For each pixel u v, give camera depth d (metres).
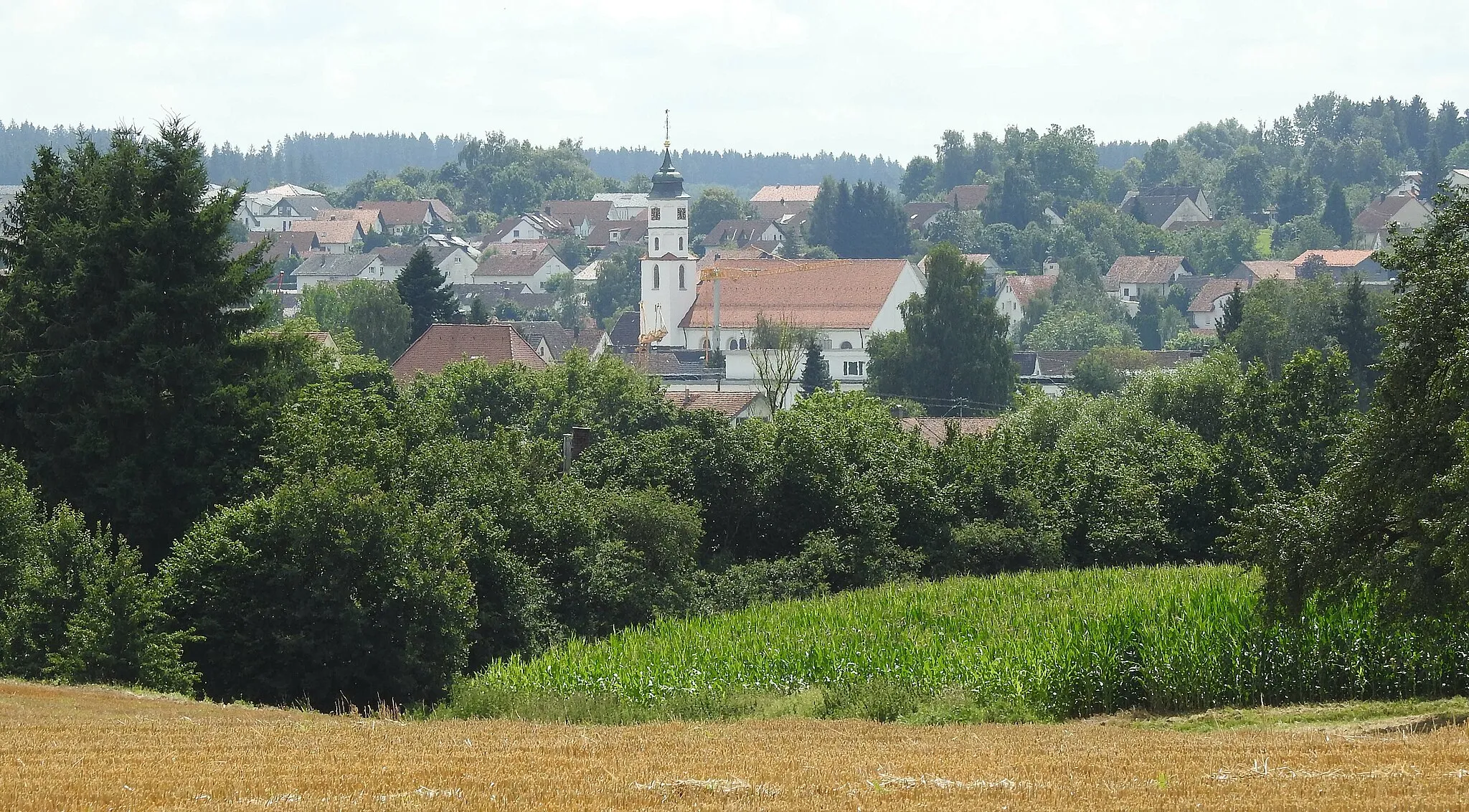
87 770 94.81
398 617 168.62
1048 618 169.88
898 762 97.38
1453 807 78.31
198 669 167.25
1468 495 114.25
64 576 161.12
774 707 143.62
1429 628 125.25
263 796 86.25
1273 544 130.25
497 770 94.56
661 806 82.50
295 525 168.38
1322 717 124.50
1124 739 111.31
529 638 190.88
